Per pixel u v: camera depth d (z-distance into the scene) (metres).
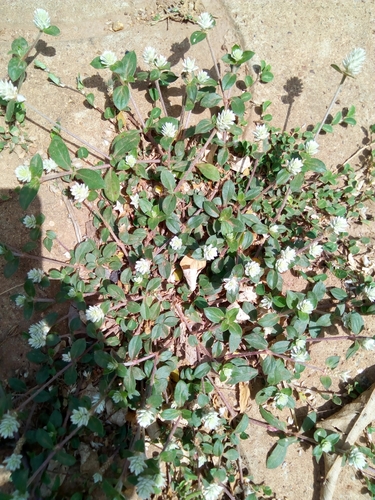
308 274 0.36
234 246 0.31
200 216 0.34
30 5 0.38
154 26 0.39
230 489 0.32
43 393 0.31
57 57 0.37
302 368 0.32
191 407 0.32
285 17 0.40
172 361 0.32
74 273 0.34
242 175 0.37
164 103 0.37
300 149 0.37
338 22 0.40
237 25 0.39
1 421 0.27
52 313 0.32
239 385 0.34
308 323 0.33
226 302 0.35
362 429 0.33
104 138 0.37
